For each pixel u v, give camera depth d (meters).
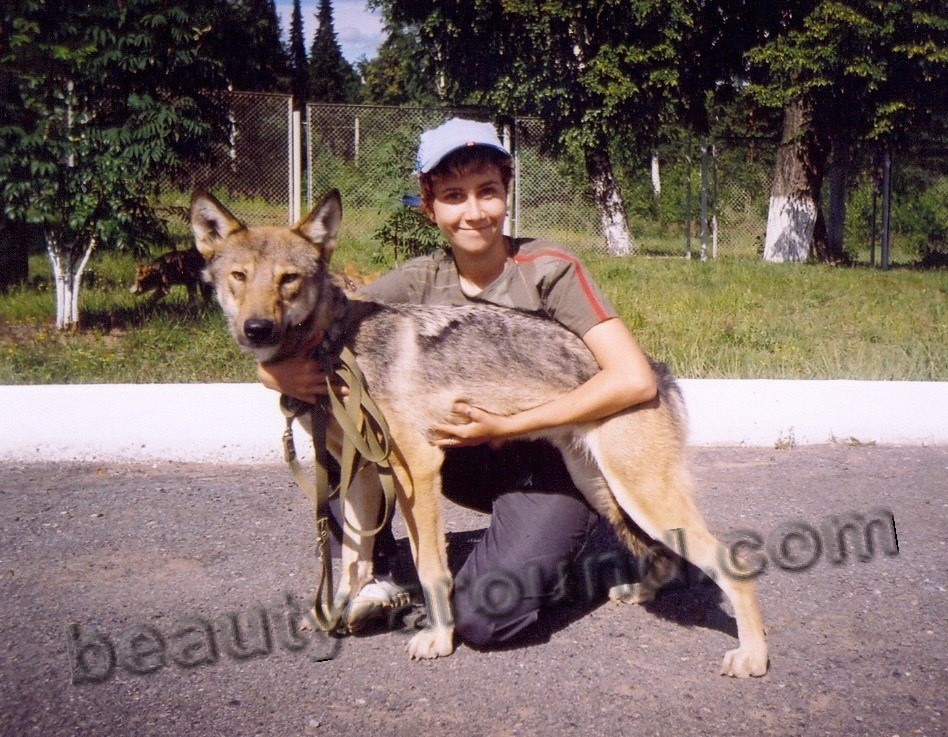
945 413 5.94
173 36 8.94
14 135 8.50
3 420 5.50
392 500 3.27
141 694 2.91
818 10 18.30
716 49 19.70
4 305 10.43
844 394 5.95
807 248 20.22
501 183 3.37
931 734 2.63
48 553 4.11
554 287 3.36
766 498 4.82
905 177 23.28
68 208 8.94
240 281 3.28
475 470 3.50
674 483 3.17
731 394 5.91
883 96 18.89
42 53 8.52
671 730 2.68
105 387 5.59
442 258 3.66
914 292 14.01
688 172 20.06
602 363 3.24
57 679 3.00
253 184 14.11
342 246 14.14
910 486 5.02
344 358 3.14
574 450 3.30
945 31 18.17
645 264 17.69
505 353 3.24
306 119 14.31
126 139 8.81
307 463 5.59
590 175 20.14
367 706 2.85
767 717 2.75
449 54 18.88
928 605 3.56
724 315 11.04
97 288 11.84
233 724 2.73
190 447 5.60
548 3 17.45
